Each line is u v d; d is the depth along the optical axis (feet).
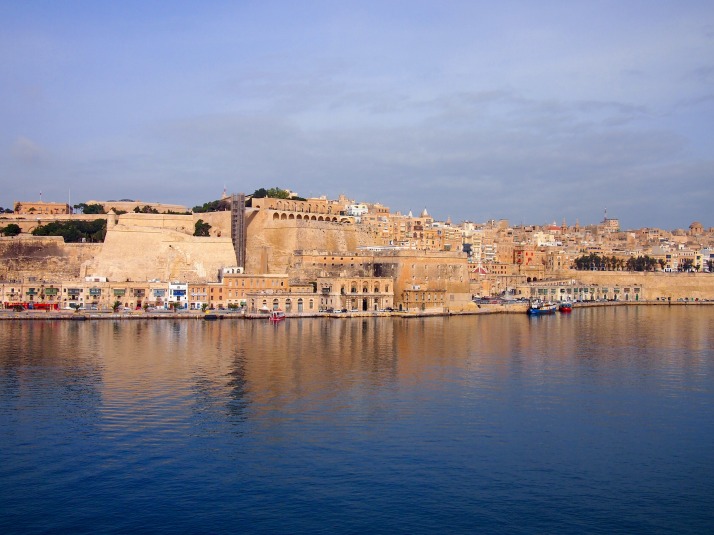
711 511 253.44
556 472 286.05
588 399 398.62
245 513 249.34
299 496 262.06
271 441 318.24
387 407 376.07
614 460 299.58
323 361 507.30
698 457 304.30
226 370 468.34
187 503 256.52
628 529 240.53
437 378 451.12
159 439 320.09
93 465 289.33
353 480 276.00
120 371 461.78
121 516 247.09
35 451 304.09
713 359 535.60
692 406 384.88
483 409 374.22
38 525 241.35
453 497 262.26
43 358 509.35
